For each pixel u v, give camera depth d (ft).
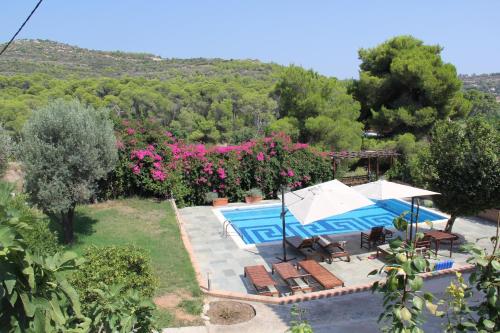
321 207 43.52
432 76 96.89
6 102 148.46
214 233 55.47
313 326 30.66
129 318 15.98
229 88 207.41
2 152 45.93
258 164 73.26
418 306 11.68
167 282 36.52
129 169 65.05
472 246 12.44
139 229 51.26
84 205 61.77
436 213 64.75
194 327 29.55
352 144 98.02
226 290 37.76
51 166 40.86
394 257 12.45
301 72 107.24
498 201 46.03
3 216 9.70
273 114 190.70
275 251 48.91
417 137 103.96
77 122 41.88
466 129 47.80
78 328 12.47
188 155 70.18
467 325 12.44
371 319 31.60
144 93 191.42
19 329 10.12
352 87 116.06
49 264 11.31
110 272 27.30
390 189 47.93
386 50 110.01
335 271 42.91
